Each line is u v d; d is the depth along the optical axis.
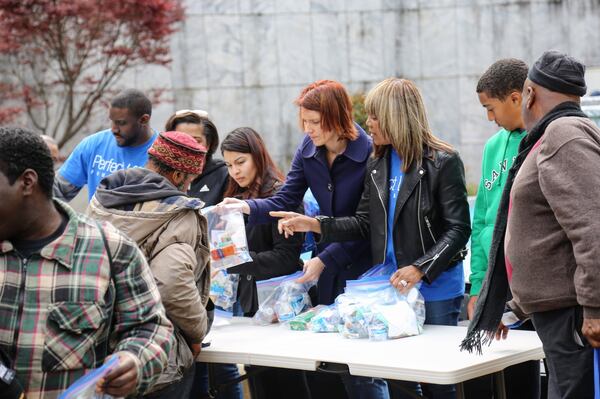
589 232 2.78
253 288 4.60
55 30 10.90
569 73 3.09
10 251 2.51
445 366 3.24
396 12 12.90
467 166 12.91
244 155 4.58
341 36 12.85
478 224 4.25
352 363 3.39
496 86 3.91
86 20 10.77
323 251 4.39
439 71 12.91
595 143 2.91
